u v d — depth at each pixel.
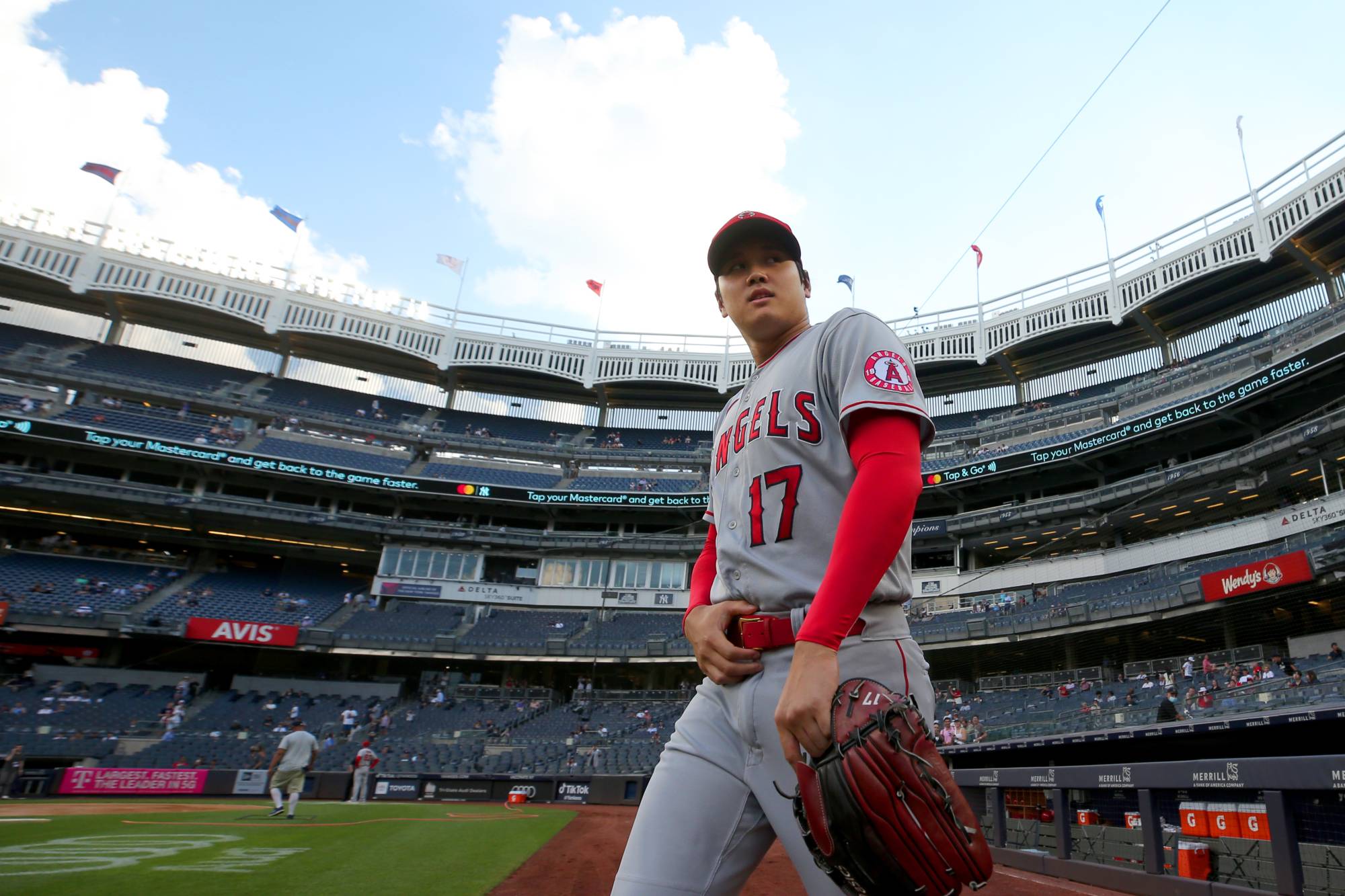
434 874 6.45
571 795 25.17
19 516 36.31
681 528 43.41
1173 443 32.94
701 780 1.56
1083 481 36.19
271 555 41.88
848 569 1.29
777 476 1.64
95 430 34.94
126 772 21.56
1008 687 30.12
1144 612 26.92
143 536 38.72
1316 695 15.88
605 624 38.25
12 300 42.66
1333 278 32.44
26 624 30.72
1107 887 7.50
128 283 40.91
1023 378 43.94
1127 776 7.37
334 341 45.38
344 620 37.00
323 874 6.02
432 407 49.22
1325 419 24.88
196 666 36.31
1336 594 23.14
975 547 37.16
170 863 6.25
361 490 40.25
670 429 50.59
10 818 10.76
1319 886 5.38
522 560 41.62
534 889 5.83
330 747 29.36
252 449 39.81
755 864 1.58
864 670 1.43
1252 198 32.09
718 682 1.58
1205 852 6.44
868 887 1.13
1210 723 11.92
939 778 1.11
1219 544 27.47
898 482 1.35
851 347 1.58
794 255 1.98
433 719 33.34
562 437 48.81
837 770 1.13
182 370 44.22
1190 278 33.81
